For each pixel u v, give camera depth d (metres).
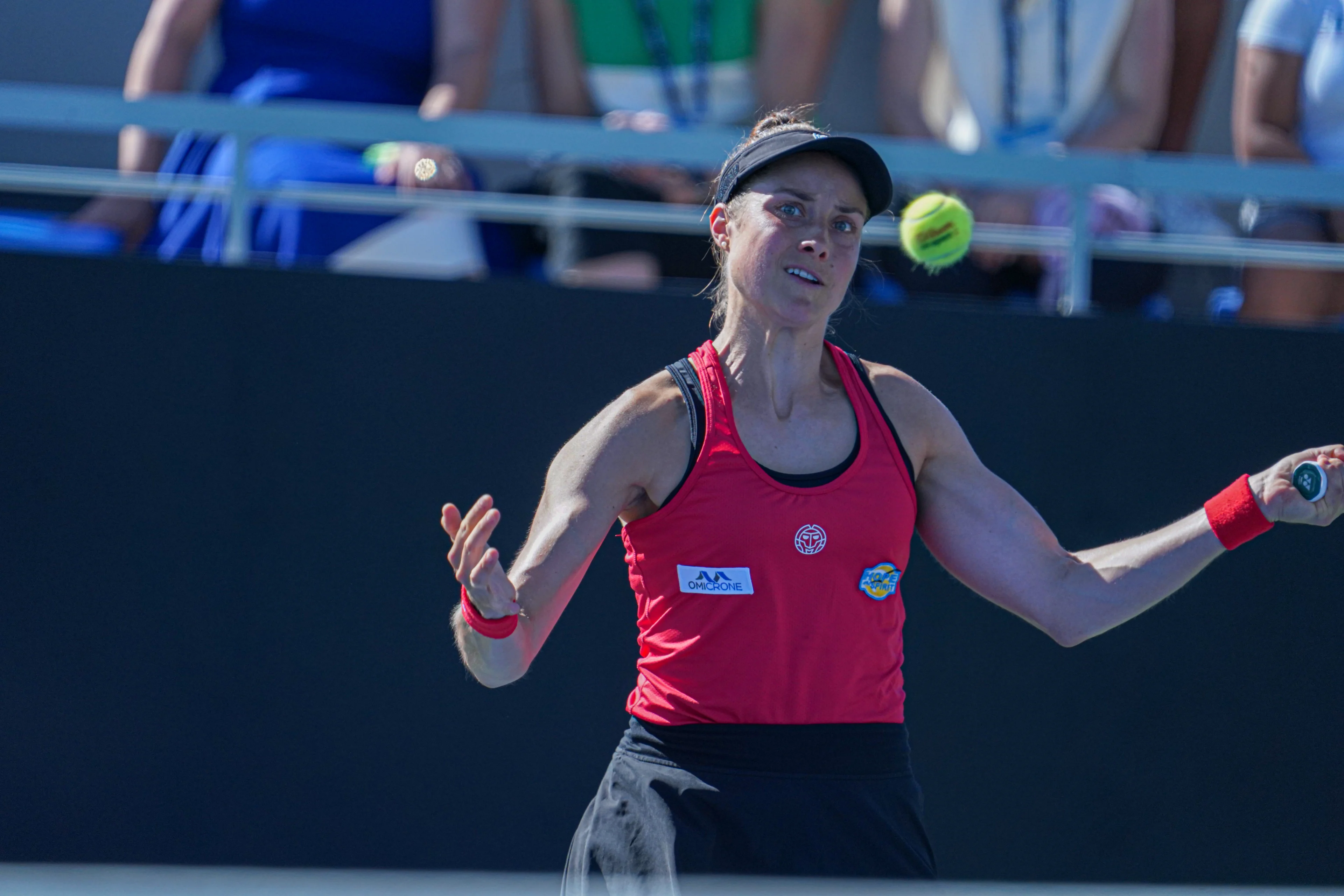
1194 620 12.66
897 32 16.22
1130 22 15.76
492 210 12.59
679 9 15.55
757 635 7.16
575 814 11.91
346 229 13.80
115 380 11.61
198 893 3.30
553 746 11.95
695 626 7.26
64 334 11.57
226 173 14.21
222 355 11.73
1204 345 12.75
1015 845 12.28
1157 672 12.55
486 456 11.95
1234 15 19.72
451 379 11.96
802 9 15.55
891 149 13.06
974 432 12.48
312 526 11.76
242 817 11.55
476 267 14.16
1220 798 12.52
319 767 11.66
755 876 7.11
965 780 12.29
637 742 7.54
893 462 7.46
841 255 7.47
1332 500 7.24
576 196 14.48
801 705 7.24
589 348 12.12
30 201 17.80
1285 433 12.77
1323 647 12.73
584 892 7.30
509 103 19.09
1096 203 15.20
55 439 11.51
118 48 18.78
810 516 7.16
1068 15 15.62
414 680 11.80
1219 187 13.25
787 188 7.46
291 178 13.87
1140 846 12.40
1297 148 15.57
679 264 14.43
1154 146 16.14
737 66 15.65
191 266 11.72
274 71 15.10
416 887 3.51
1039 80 15.79
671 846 7.09
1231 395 12.75
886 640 7.43
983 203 15.09
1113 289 15.30
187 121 12.43
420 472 11.89
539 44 16.03
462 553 6.52
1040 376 12.59
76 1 18.66
